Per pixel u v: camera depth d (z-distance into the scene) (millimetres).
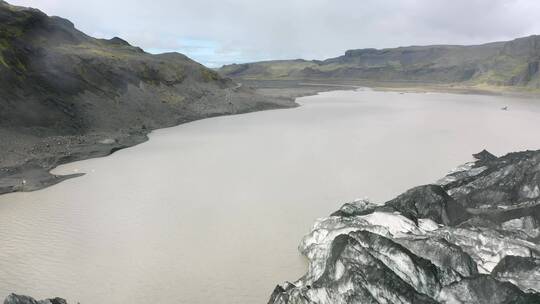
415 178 50156
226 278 29453
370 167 55094
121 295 27656
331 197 44156
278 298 24641
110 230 36750
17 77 69750
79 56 87562
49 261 31703
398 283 22156
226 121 95875
